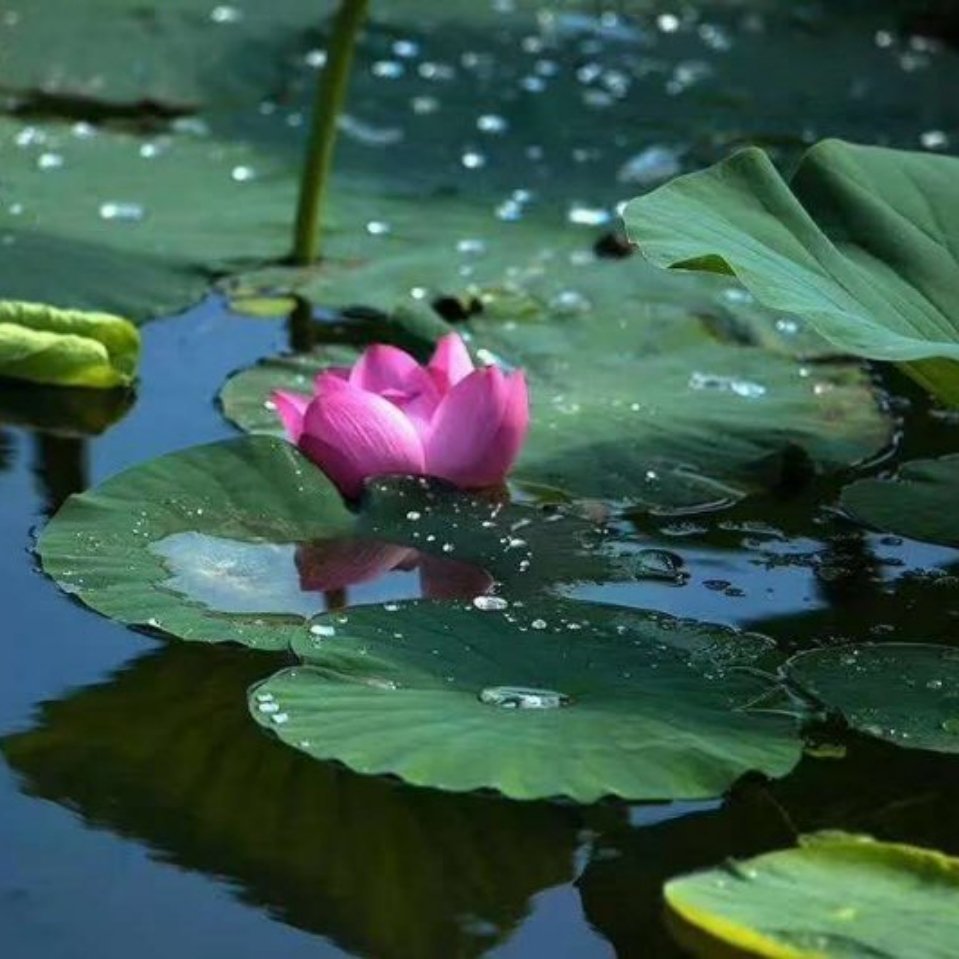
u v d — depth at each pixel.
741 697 4.30
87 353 4.76
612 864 4.20
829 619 4.44
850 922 4.10
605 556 4.50
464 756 4.22
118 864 4.18
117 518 4.48
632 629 4.38
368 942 4.13
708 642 4.37
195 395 4.77
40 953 4.12
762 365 4.81
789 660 4.36
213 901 4.16
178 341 4.87
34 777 4.25
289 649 4.35
